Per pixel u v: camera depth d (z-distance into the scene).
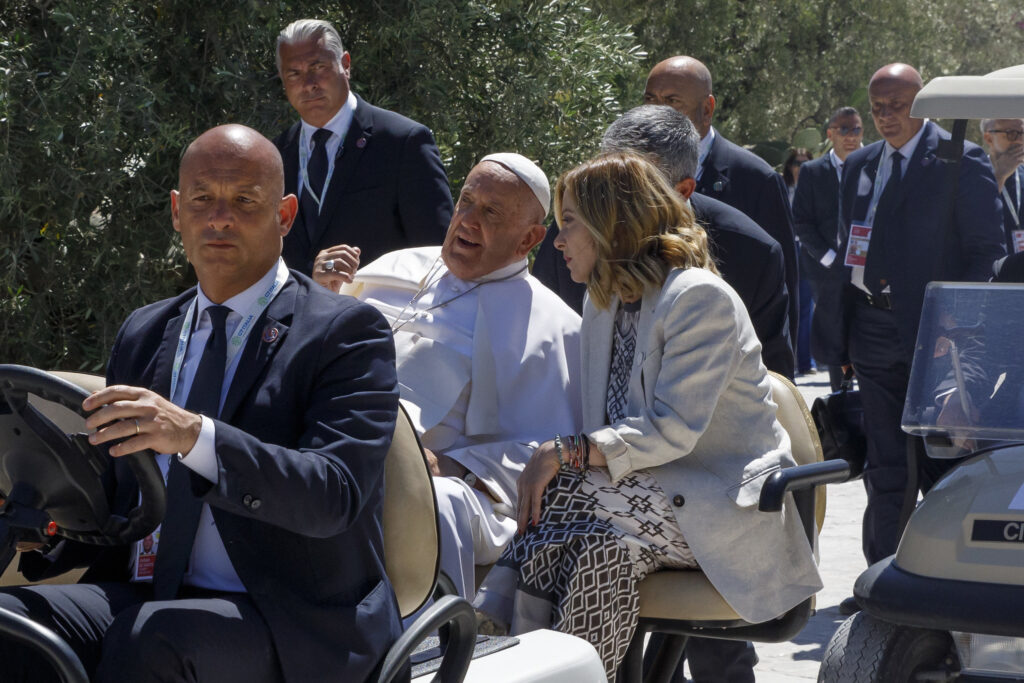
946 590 4.33
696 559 4.53
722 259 6.12
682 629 4.66
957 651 4.61
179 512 3.43
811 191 9.64
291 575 3.34
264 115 10.80
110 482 3.68
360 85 11.69
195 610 3.18
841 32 29.80
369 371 3.48
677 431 4.50
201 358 3.57
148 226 10.41
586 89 12.57
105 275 10.28
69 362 10.41
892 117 7.96
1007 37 32.16
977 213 7.45
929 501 4.58
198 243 3.54
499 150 12.19
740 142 28.23
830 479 4.60
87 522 3.31
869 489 7.85
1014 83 4.95
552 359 5.55
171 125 9.92
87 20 9.65
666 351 4.59
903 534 4.60
